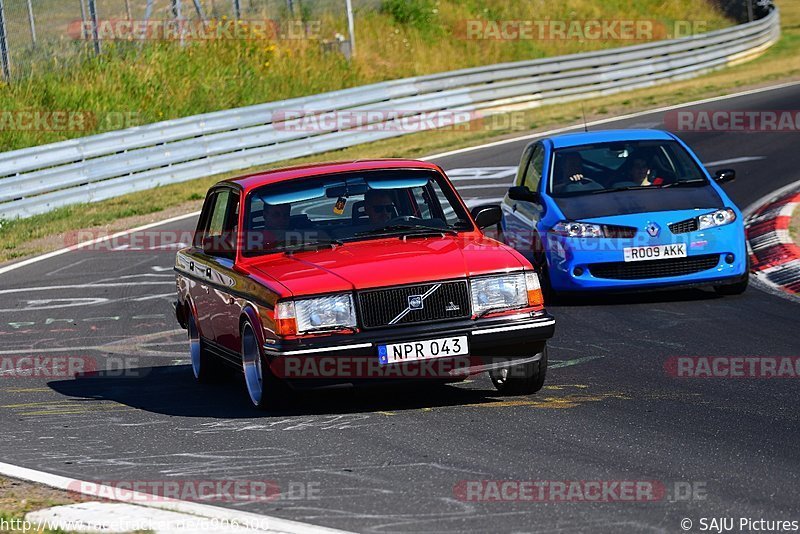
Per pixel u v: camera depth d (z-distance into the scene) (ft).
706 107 325.42
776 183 211.20
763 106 317.22
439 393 94.12
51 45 339.98
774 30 529.04
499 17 514.68
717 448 71.77
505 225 154.30
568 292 134.62
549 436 76.84
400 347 82.99
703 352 105.09
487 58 474.90
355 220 94.68
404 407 88.94
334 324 83.35
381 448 75.92
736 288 134.51
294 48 399.03
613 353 107.04
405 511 61.41
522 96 362.33
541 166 147.54
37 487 71.10
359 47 432.25
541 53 496.64
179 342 130.00
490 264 86.28
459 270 85.25
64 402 102.22
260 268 90.38
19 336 138.41
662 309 128.88
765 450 70.79
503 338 84.79
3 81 314.14
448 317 84.58
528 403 87.86
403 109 323.78
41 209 240.32
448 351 83.61
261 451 77.25
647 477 65.98
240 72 363.97
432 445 75.97
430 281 84.43
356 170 97.91
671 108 329.11
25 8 358.43
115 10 372.17
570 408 85.35
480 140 302.04
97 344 131.13
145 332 136.26
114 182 257.34
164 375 113.50
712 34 438.81
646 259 131.44
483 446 75.00
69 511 62.69
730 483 64.03
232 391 102.94
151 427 88.17
